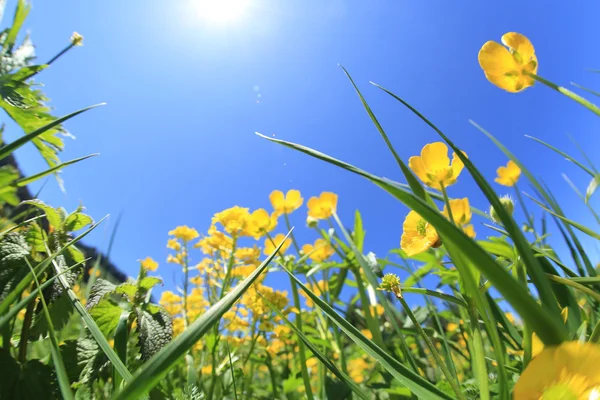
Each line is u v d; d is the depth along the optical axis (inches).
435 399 4.4
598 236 5.6
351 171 3.6
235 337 15.5
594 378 2.5
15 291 4.6
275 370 19.7
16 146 5.9
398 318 13.7
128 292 7.3
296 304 12.8
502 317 8.0
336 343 13.8
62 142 9.4
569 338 2.9
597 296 4.6
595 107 5.3
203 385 13.3
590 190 6.4
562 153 8.3
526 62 6.0
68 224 7.1
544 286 3.3
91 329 4.9
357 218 13.4
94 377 6.4
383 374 9.9
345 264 13.2
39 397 5.9
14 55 8.8
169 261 17.7
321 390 12.4
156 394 7.2
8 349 6.4
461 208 6.2
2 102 8.7
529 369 2.7
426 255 9.9
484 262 2.8
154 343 6.9
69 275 6.6
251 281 3.6
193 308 19.0
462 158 3.9
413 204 3.1
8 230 6.5
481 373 4.6
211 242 14.0
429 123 4.1
